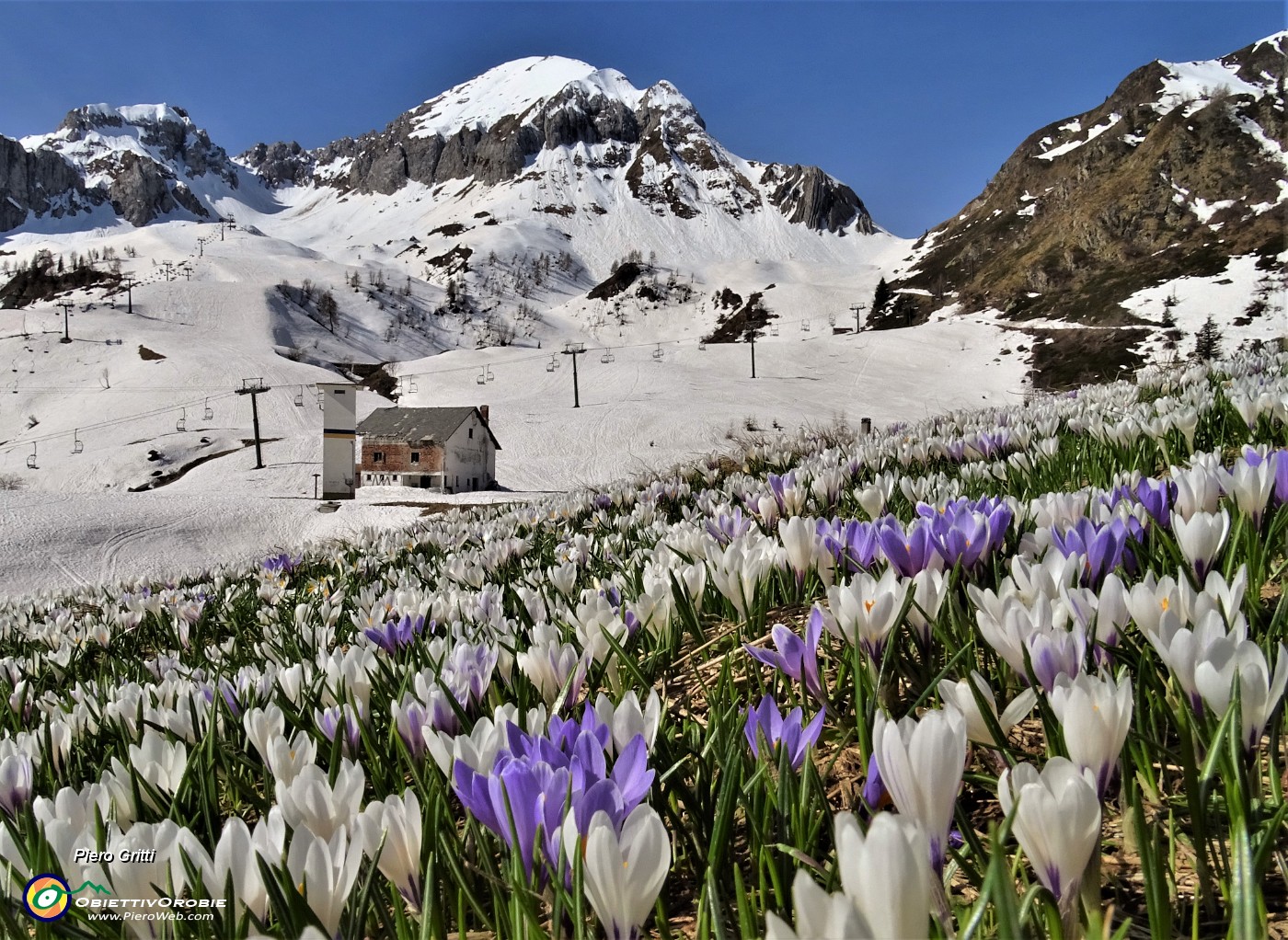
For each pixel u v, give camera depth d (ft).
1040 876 3.36
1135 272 639.35
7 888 5.32
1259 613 7.50
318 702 9.00
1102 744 3.92
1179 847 4.93
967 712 4.92
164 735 8.45
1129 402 31.40
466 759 5.01
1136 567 8.58
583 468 284.41
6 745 7.17
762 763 5.13
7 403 474.90
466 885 4.71
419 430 264.52
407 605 14.57
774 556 10.91
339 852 4.06
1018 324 622.13
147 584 37.22
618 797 3.94
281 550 43.86
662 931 4.24
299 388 469.16
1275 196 651.25
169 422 413.39
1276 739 4.79
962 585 8.06
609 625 8.93
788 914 4.41
